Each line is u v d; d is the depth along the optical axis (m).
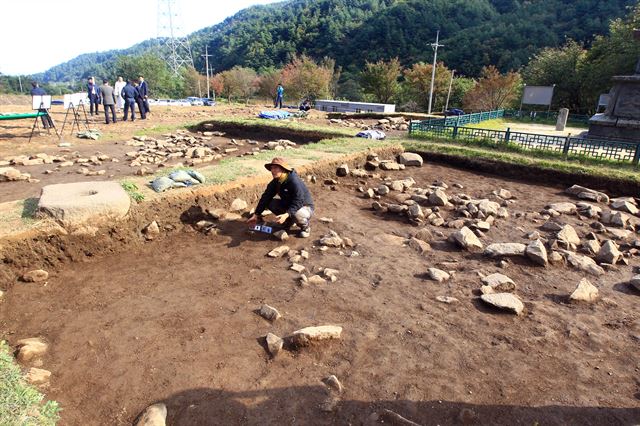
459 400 2.79
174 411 2.62
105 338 3.25
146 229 5.06
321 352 3.22
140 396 2.72
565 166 8.98
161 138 12.97
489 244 5.50
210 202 5.78
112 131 13.55
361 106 29.20
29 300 3.75
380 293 4.14
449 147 10.82
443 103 39.72
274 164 5.14
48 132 12.91
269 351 3.19
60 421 2.49
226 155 10.49
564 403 2.80
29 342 3.09
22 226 4.16
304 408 2.67
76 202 4.45
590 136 13.59
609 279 4.64
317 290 4.13
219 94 56.09
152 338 3.28
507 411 2.71
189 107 24.09
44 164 8.99
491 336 3.51
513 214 6.79
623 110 13.07
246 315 3.65
